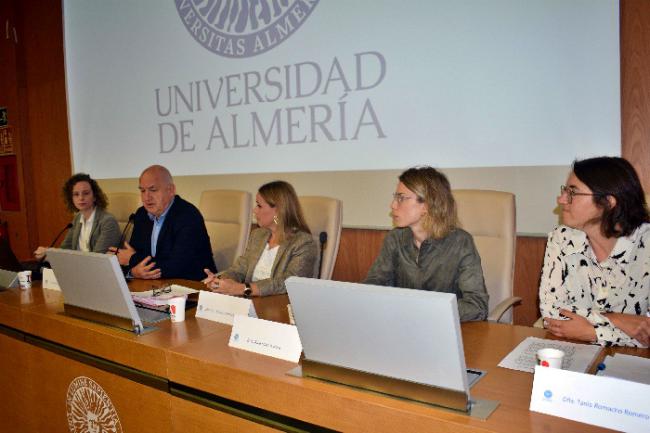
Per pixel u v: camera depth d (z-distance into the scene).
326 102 3.12
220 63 3.59
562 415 0.98
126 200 3.76
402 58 2.82
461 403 1.01
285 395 1.20
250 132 3.48
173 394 1.43
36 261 2.74
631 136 2.28
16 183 5.29
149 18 3.97
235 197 2.95
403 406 1.04
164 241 2.72
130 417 1.56
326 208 2.47
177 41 3.82
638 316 1.35
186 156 3.85
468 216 2.14
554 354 1.08
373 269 1.97
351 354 1.12
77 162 4.66
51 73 4.76
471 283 1.73
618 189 1.44
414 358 1.03
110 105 4.32
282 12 3.25
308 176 3.24
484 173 2.62
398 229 1.97
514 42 2.49
